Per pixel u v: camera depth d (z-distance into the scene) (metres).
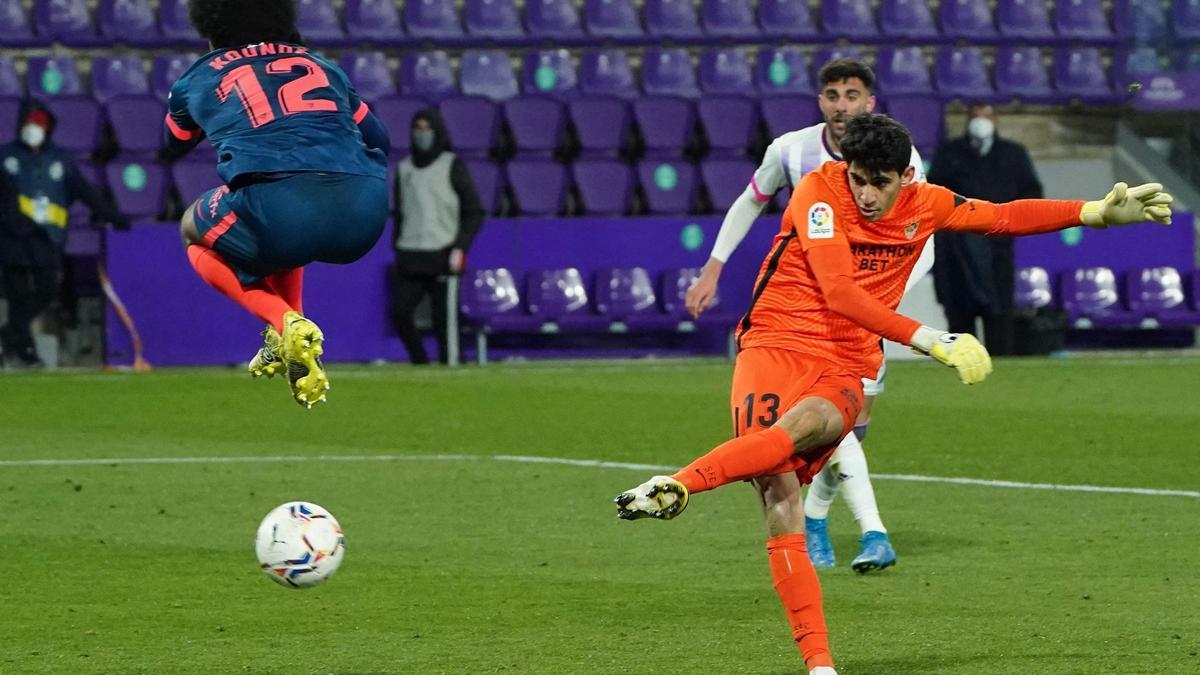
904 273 20.09
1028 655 20.59
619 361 68.19
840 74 26.23
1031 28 85.44
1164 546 28.56
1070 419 47.22
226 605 24.06
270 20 23.31
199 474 37.53
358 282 66.94
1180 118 78.19
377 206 22.47
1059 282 72.00
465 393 54.38
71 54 76.62
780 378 19.88
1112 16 86.31
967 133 67.25
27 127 62.09
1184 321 71.19
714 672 19.89
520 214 71.31
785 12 83.38
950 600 24.17
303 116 22.28
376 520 31.62
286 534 19.50
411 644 21.56
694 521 31.53
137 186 69.56
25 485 35.78
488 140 73.00
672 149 73.88
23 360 63.97
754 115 74.62
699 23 82.69
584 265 68.94
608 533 30.22
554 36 80.00
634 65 80.75
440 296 65.19
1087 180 78.69
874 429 45.41
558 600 24.36
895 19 84.25
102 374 61.59
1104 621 22.56
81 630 22.44
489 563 27.34
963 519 31.66
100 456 40.62
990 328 67.75
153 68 75.69
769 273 20.30
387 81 77.56
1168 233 72.44
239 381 58.50
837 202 19.44
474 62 78.44
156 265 65.38
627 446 42.34
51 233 62.59
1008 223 20.22
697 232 69.38
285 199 21.84
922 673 19.73
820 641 18.80
